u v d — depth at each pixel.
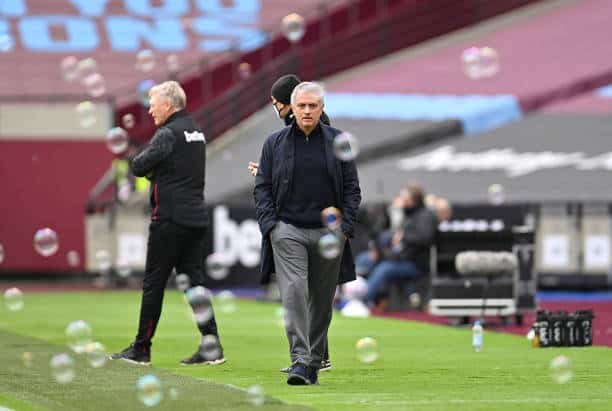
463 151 87.94
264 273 25.30
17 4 92.25
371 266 58.44
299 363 24.70
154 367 28.78
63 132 77.31
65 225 76.75
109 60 91.69
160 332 40.62
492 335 39.69
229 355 32.47
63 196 76.88
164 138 28.69
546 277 67.69
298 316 24.48
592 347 34.12
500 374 27.28
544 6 100.25
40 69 90.00
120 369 27.58
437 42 96.38
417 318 49.81
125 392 23.47
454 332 40.84
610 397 22.92
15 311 51.50
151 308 29.27
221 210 68.56
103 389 23.97
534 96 93.69
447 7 96.56
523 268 44.97
